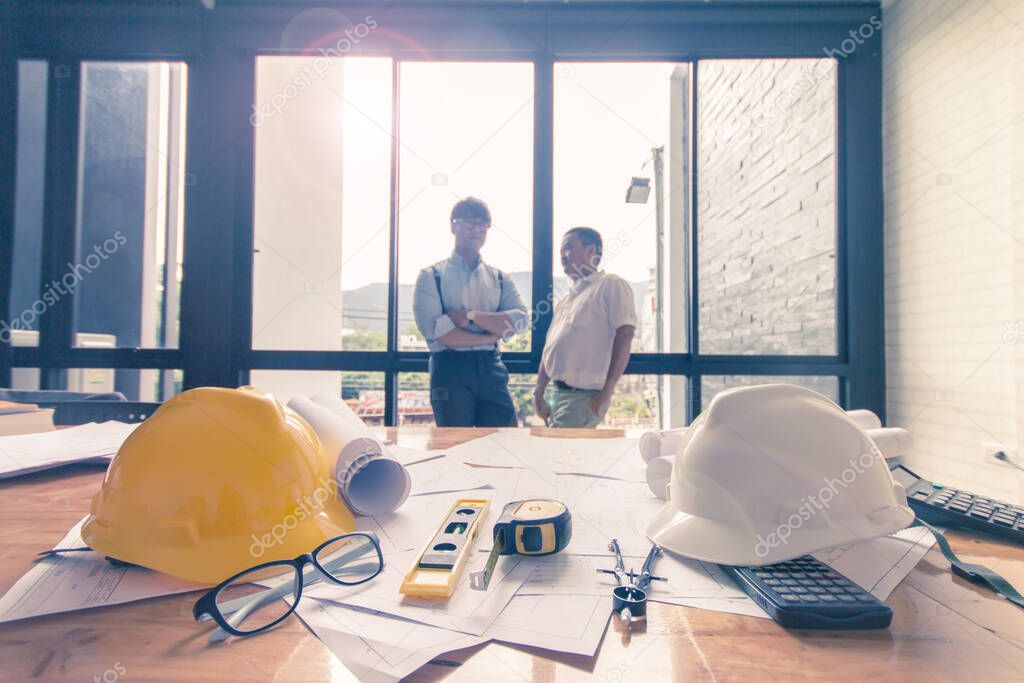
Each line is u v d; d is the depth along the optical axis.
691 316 2.34
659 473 0.54
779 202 2.65
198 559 0.33
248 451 0.36
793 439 0.36
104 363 2.24
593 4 2.28
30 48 2.22
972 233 1.79
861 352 2.24
